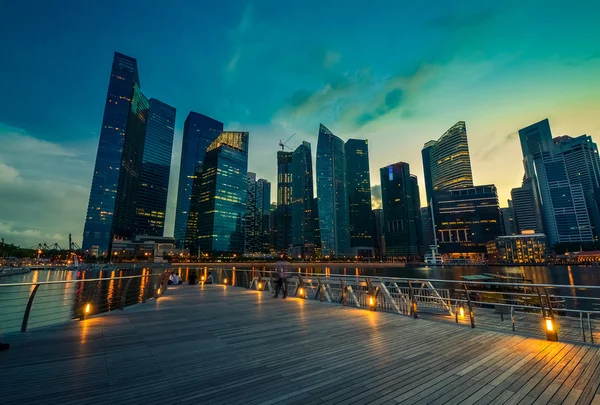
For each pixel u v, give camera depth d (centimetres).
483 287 4062
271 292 1831
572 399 396
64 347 637
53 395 398
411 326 849
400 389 425
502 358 562
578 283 11344
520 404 381
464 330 796
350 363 537
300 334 759
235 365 526
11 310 3108
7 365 518
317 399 391
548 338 689
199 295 1689
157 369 504
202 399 390
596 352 595
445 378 466
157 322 916
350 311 1119
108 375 475
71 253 19800
